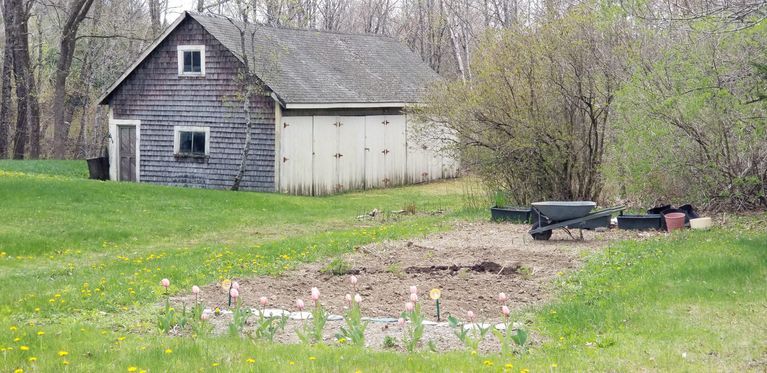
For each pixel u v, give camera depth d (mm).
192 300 11773
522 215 20172
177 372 8023
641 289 11516
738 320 9891
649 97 18531
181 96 31406
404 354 8820
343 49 35594
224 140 30672
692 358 8531
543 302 11391
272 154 29688
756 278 11844
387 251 15945
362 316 10852
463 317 10711
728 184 19234
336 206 26406
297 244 17234
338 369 8070
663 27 18375
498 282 12789
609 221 17266
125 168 32906
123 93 32469
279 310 11125
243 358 8547
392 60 37156
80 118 56906
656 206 19859
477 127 22391
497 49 21922
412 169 35219
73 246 18141
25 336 9430
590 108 21344
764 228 16828
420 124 30656
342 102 31172
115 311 11125
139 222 21266
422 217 23438
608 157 21234
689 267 12672
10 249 17312
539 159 22016
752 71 17312
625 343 9102
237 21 32406
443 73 50938
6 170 33125
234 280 13117
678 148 19031
